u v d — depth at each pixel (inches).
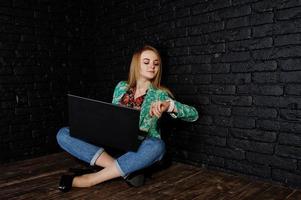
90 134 78.9
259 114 82.4
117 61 125.1
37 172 94.4
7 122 108.7
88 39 134.6
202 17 93.8
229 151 90.0
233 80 87.5
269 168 81.0
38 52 116.7
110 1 126.0
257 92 82.4
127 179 78.3
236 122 87.7
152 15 109.3
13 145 110.3
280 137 78.4
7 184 82.9
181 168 96.7
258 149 83.1
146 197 72.5
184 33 99.4
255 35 81.5
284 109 77.2
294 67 74.6
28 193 75.9
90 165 92.0
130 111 70.1
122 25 121.6
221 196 72.5
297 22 73.3
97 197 72.8
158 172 92.6
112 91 128.8
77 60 130.4
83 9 132.0
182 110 81.7
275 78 78.4
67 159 110.6
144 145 79.1
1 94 106.9
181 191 76.2
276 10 76.9
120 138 73.0
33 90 115.7
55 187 80.1
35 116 116.5
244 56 84.4
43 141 119.0
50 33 120.3
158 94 86.0
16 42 110.3
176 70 103.4
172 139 106.7
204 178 86.4
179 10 100.2
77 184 78.2
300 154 74.8
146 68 88.9
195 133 99.0
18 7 110.4
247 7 82.7
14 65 109.9
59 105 124.3
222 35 89.0
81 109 79.0
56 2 121.6
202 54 95.0
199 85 96.7
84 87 133.6
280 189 76.5
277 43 77.3
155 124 87.8
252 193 74.2
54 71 122.2
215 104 92.7
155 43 109.2
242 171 87.2
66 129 90.7
